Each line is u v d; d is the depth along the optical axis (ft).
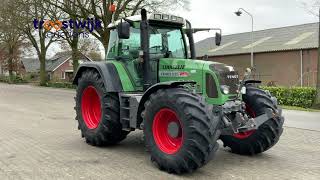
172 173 19.30
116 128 24.16
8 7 103.40
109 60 26.43
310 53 115.44
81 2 97.45
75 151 23.80
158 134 20.18
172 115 19.71
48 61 239.09
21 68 207.72
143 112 20.95
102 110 24.26
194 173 19.43
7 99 65.82
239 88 22.08
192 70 21.83
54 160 21.48
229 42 152.66
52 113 43.98
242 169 20.38
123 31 22.24
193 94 19.13
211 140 18.19
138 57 23.73
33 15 100.37
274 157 23.29
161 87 20.29
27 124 34.68
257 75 72.28
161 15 23.99
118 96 24.09
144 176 18.75
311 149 25.89
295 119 42.98
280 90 63.82
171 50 24.77
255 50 131.54
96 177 18.45
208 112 18.60
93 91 26.27
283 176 19.22
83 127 26.14
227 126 20.27
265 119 21.76
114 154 23.20
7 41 171.94
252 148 23.03
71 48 115.96
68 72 231.91
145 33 23.32
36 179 18.03
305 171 20.22
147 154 23.27
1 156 22.22
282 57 123.54
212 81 21.08
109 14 92.02
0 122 35.70
